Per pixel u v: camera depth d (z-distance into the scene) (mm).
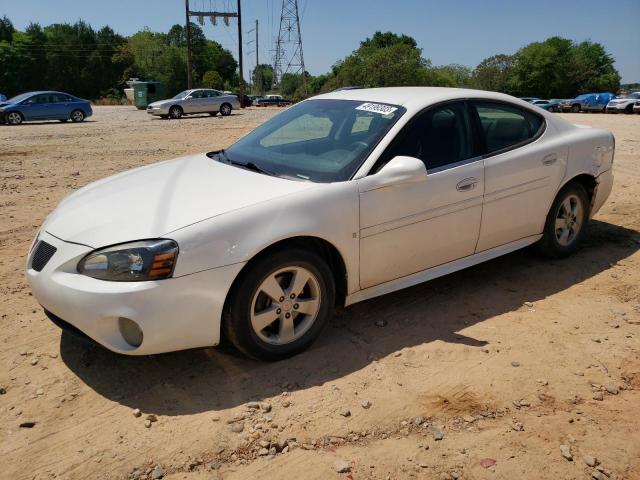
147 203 3227
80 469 2469
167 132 17547
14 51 83312
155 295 2791
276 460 2523
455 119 3992
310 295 3369
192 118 26234
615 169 9086
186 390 3031
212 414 2834
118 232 2961
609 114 34688
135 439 2654
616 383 3125
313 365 3266
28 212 6621
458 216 3887
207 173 3688
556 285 4430
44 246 3162
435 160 3803
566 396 3006
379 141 3623
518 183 4223
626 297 4219
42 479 2412
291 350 3303
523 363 3311
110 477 2424
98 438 2664
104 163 10648
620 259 4992
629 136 15000
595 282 4488
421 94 4039
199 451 2574
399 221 3582
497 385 3092
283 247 3156
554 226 4699
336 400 2943
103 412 2855
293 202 3178
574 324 3787
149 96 40531
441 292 4301
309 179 3482
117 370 3217
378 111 3893
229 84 101750
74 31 91500
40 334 3631
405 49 62031
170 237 2854
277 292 3188
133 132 17750
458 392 3027
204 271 2887
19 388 3051
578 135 4754
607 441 2660
